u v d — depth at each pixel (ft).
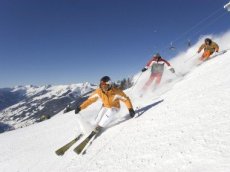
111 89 23.72
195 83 26.53
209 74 27.94
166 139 15.38
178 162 12.07
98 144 21.17
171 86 32.27
